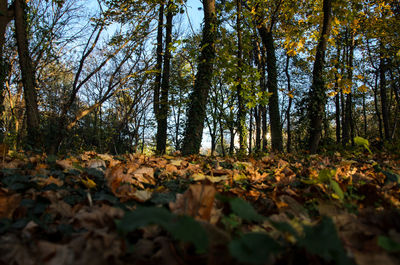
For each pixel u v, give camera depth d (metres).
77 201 1.87
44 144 6.28
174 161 3.87
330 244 0.97
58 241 1.30
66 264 0.96
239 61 10.37
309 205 1.97
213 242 1.05
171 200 1.81
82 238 1.16
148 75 13.08
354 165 4.28
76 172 2.55
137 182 2.38
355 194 2.14
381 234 1.27
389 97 31.95
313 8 12.36
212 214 1.46
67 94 17.12
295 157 6.52
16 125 11.77
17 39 8.50
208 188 1.35
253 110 23.77
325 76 10.81
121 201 1.80
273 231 1.36
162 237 1.26
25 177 2.17
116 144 15.53
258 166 4.16
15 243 1.13
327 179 2.04
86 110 9.16
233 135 18.23
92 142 16.50
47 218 1.53
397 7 17.84
